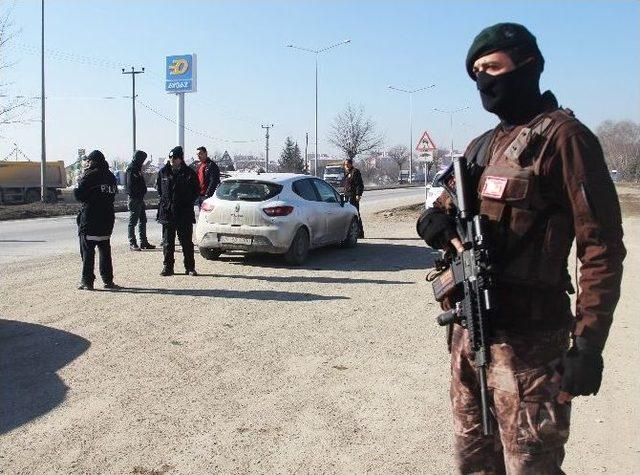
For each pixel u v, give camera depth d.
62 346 6.28
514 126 2.55
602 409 4.88
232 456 4.05
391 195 47.03
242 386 5.26
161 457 4.03
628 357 6.11
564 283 2.50
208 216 11.38
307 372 5.62
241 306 8.04
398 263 11.77
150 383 5.30
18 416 4.62
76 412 4.70
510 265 2.47
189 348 6.26
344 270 10.91
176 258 12.00
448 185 2.78
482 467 2.74
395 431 4.43
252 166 87.69
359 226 14.42
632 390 5.25
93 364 5.75
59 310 7.71
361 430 4.45
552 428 2.43
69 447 4.15
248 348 6.29
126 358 5.93
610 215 2.31
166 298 8.44
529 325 2.45
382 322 7.36
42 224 22.16
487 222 2.52
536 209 2.43
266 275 10.29
